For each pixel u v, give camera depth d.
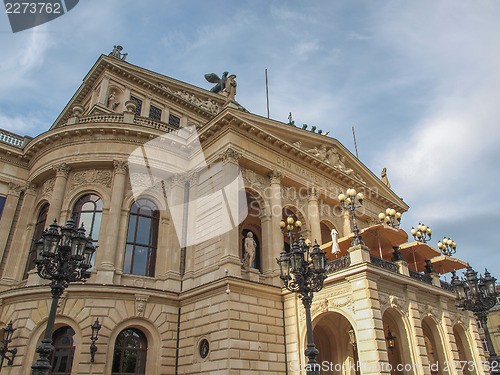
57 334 21.47
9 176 28.50
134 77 34.78
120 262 23.94
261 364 20.55
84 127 26.50
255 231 31.27
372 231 24.16
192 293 22.75
